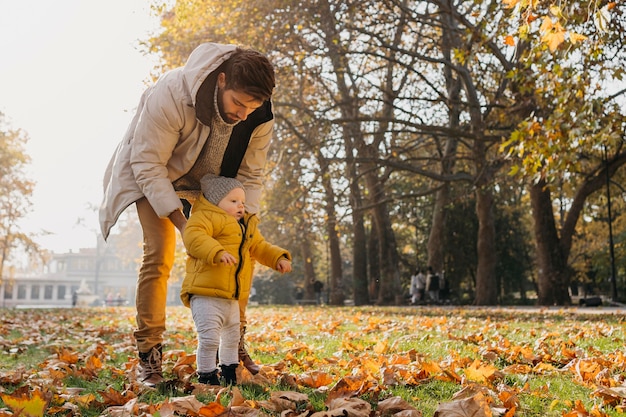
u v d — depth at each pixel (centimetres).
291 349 608
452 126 2631
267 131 426
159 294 418
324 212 2903
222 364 409
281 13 1962
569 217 2455
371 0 2008
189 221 394
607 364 482
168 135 399
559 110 1106
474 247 3878
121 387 408
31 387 407
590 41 1030
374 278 3434
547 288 2372
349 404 321
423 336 727
